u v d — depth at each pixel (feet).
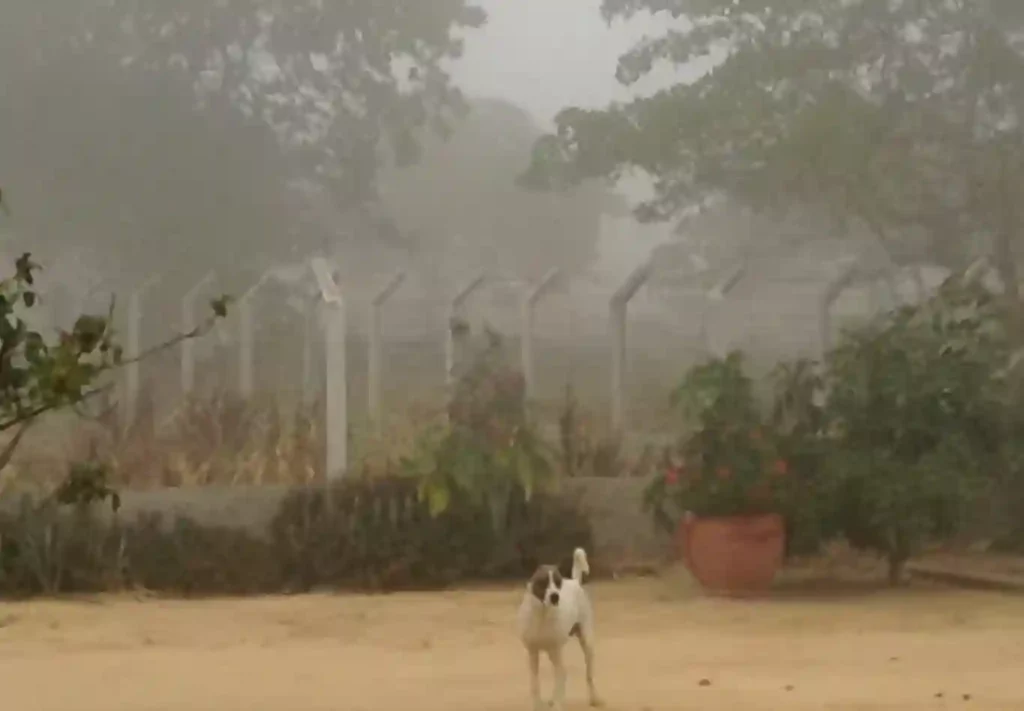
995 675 42.57
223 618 58.80
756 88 95.66
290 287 102.89
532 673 35.96
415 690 40.47
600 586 69.00
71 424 89.66
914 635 52.13
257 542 70.90
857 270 85.20
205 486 79.10
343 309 79.36
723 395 65.36
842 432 66.23
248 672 44.45
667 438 86.17
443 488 69.97
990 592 64.95
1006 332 81.30
